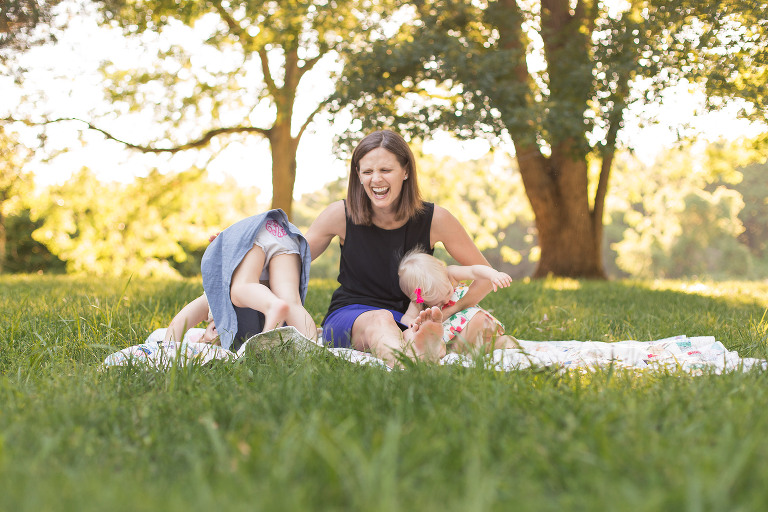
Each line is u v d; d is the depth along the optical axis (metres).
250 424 2.06
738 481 1.49
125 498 1.44
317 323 5.64
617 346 4.06
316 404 2.29
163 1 15.69
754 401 2.21
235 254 3.75
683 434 1.86
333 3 13.97
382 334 3.62
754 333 4.54
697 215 47.06
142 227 22.48
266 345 3.38
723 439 1.69
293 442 1.75
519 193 26.42
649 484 1.52
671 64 11.16
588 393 2.40
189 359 3.02
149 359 3.17
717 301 8.33
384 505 1.34
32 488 1.50
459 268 3.96
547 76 13.55
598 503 1.40
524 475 1.61
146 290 8.04
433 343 3.44
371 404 2.26
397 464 1.66
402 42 12.73
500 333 3.96
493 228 25.97
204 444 1.93
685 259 47.72
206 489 1.46
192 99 18.09
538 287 9.96
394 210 4.05
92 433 2.03
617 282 13.10
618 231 52.59
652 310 6.91
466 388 2.41
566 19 13.95
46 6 11.15
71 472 1.65
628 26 11.79
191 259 29.77
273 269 3.83
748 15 10.16
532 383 2.67
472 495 1.41
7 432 2.00
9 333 4.16
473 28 13.66
